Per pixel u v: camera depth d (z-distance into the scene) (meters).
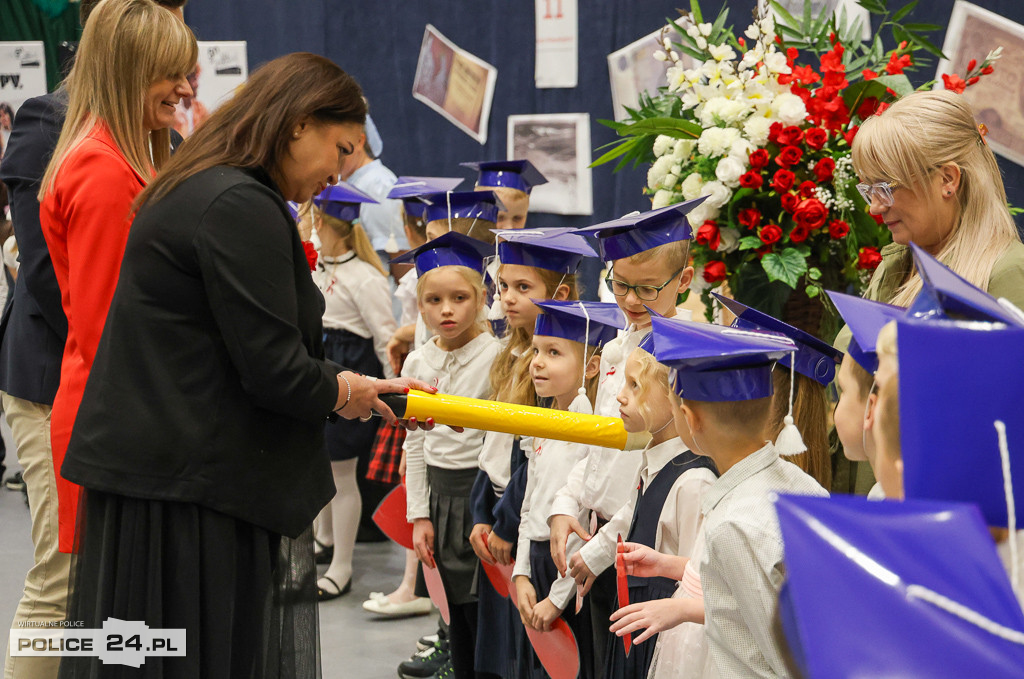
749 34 2.24
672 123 2.19
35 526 2.06
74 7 5.32
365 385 1.74
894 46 3.78
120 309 1.58
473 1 4.59
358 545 4.18
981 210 1.54
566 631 2.00
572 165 4.52
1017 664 0.49
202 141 1.64
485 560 2.32
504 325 2.72
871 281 1.83
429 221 2.92
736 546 1.24
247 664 1.64
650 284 1.94
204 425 1.55
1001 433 0.61
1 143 5.46
